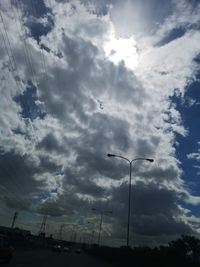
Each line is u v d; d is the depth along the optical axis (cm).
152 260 4203
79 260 5100
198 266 3688
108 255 7119
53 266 2975
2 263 2822
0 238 3000
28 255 4616
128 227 4766
